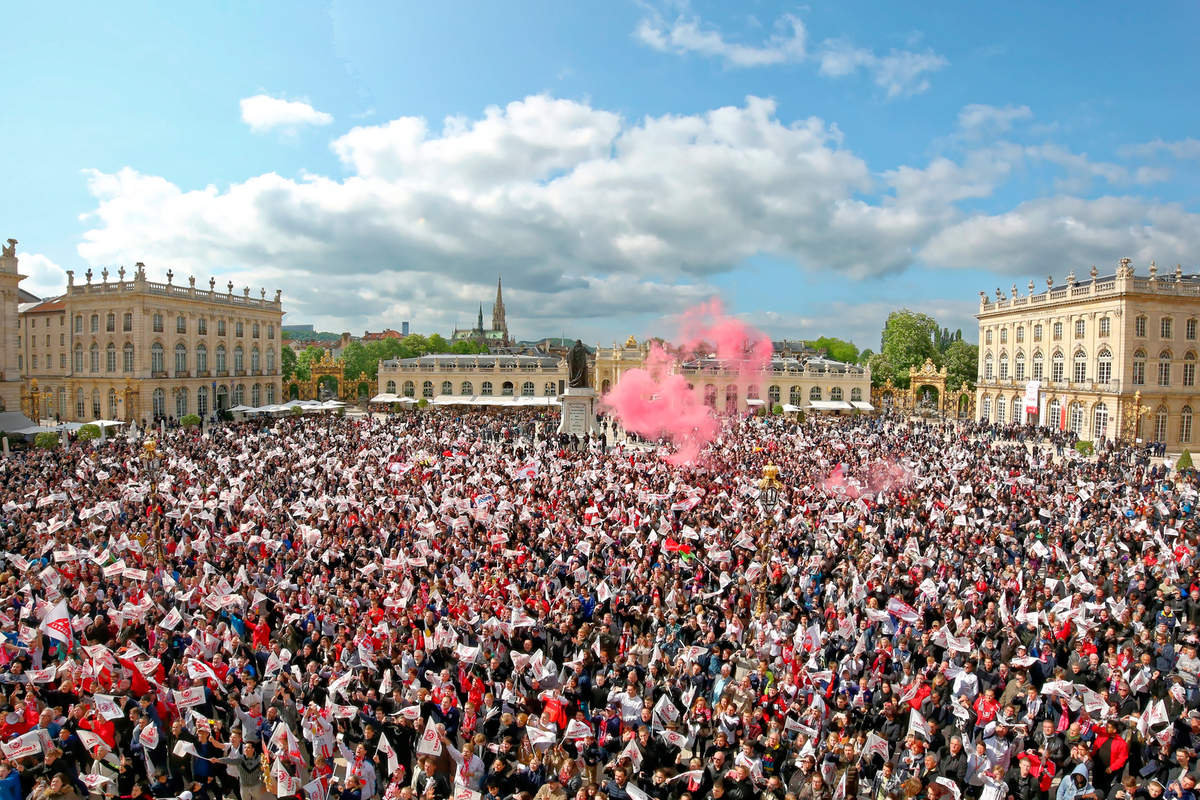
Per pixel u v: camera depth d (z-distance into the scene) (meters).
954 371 127.12
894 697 14.29
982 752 12.38
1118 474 42.62
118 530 25.48
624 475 37.75
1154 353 71.50
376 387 132.00
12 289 73.75
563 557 23.11
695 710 13.72
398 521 27.75
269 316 105.38
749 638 17.25
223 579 19.14
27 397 80.81
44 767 11.83
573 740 12.95
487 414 92.25
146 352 83.19
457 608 17.81
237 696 14.51
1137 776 12.30
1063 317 80.12
